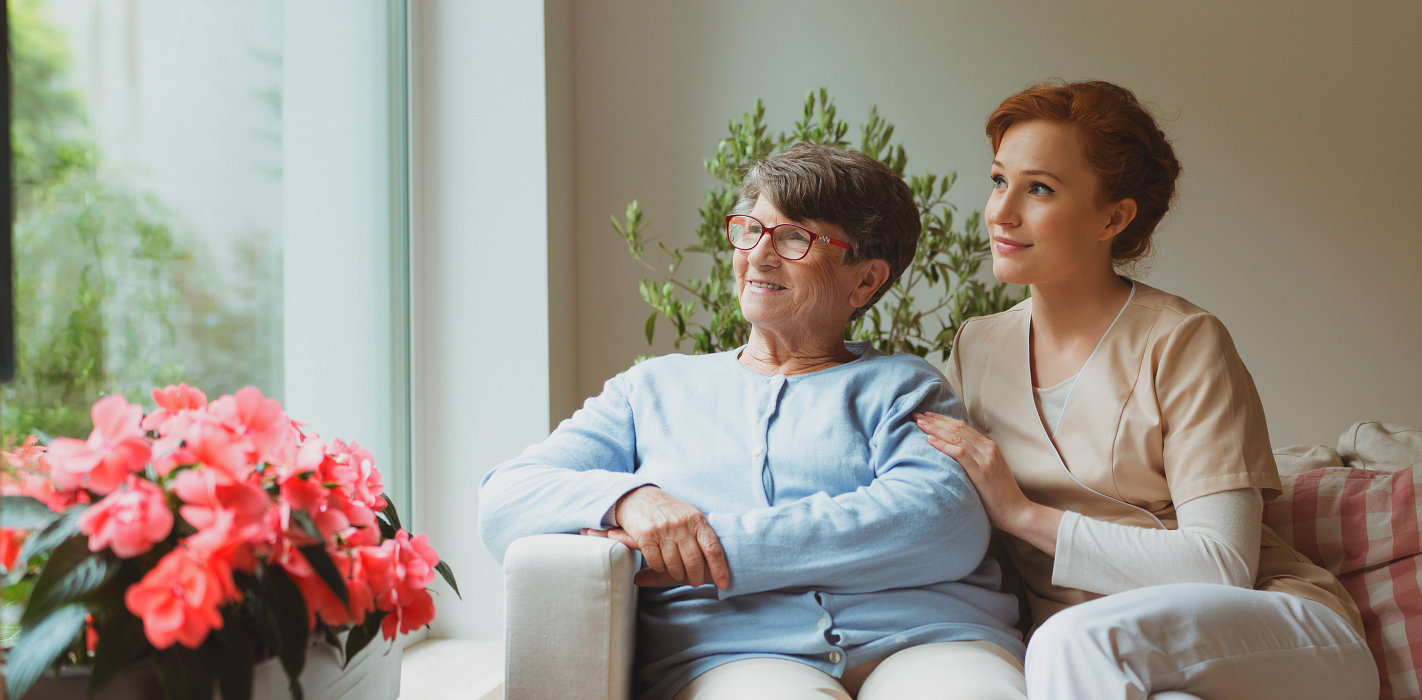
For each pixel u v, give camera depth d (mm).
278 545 828
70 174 1345
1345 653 1170
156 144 1515
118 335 1437
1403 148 2502
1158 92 2596
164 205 1533
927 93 2678
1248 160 2564
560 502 1271
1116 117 1388
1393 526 1478
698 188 2750
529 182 2389
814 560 1232
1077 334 1475
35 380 1285
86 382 1373
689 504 1265
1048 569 1434
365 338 2180
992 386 1538
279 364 1842
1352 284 2531
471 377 2406
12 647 802
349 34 2117
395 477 2316
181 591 754
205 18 1626
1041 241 1409
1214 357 1369
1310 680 1127
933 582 1294
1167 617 1073
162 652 765
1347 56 2520
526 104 2391
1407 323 2510
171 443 842
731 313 2260
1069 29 2623
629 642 1229
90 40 1378
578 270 2770
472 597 2414
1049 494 1439
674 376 1493
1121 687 1007
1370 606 1442
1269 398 2572
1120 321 1441
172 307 1554
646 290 2375
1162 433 1379
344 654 936
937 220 2342
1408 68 2492
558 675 1139
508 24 2391
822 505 1267
